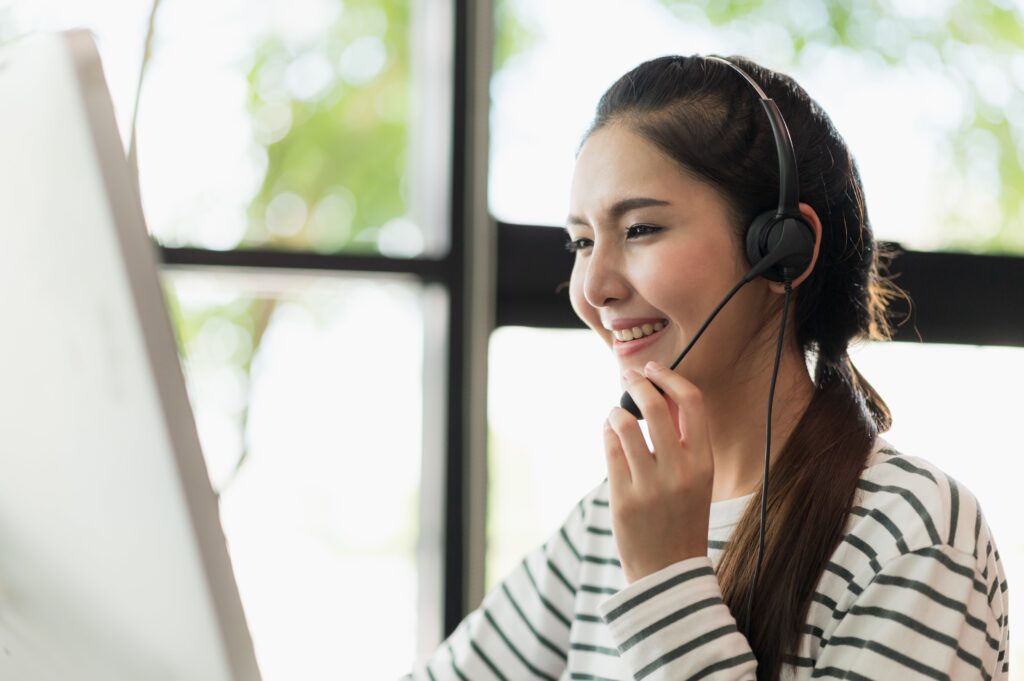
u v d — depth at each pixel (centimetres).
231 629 50
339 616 232
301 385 232
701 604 82
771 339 97
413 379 234
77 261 47
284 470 232
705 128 92
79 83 46
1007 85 244
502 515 229
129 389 47
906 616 79
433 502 231
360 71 241
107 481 50
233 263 216
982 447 231
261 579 231
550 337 231
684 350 90
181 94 226
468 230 229
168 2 224
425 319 234
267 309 231
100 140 46
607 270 94
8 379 52
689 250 91
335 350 233
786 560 86
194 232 228
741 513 95
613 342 99
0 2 202
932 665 78
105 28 211
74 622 56
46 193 47
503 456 230
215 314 228
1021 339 231
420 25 241
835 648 81
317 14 239
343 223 239
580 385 232
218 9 229
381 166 241
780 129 92
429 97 237
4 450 54
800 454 91
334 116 241
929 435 229
